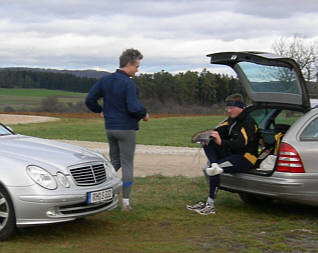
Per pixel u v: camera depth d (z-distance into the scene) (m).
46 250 4.94
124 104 6.59
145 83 63.44
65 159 5.58
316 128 6.55
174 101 63.34
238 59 7.07
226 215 6.81
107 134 6.79
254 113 7.79
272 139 7.42
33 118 33.97
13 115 35.44
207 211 6.80
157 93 63.78
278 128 7.67
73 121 32.69
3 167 5.21
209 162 7.14
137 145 17.16
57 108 53.88
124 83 6.55
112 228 6.00
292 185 6.27
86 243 5.27
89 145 17.14
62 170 5.37
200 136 6.89
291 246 5.23
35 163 5.31
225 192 8.52
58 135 21.89
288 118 7.57
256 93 7.33
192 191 8.41
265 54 6.86
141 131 24.36
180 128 26.45
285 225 6.20
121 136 6.63
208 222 6.37
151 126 27.67
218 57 7.38
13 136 6.58
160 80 64.38
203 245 5.23
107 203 5.90
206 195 8.08
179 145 17.27
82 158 5.78
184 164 12.12
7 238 5.27
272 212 7.07
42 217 5.13
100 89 6.75
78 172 5.54
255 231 5.90
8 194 5.14
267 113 7.86
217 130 7.30
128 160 6.75
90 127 27.44
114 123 6.62
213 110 59.41
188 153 14.56
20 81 100.56
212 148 7.07
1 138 6.29
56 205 5.17
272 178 6.42
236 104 7.05
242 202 7.75
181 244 5.23
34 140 6.44
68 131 24.33
